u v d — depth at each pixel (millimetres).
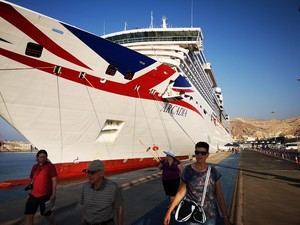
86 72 13367
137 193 10750
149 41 25359
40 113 12547
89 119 14242
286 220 7422
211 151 42125
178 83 19812
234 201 9922
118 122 16016
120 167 16984
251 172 20375
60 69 12484
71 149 14094
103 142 15539
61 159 13789
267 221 7262
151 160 19484
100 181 3535
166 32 24969
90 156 15047
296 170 22062
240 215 7746
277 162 32375
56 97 12766
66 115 13336
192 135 23812
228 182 14992
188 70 24703
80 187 11539
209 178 3742
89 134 14562
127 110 15945
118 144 16469
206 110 29938
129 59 14906
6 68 11156
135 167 18250
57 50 12148
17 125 12203
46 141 13109
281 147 82312
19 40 11086
